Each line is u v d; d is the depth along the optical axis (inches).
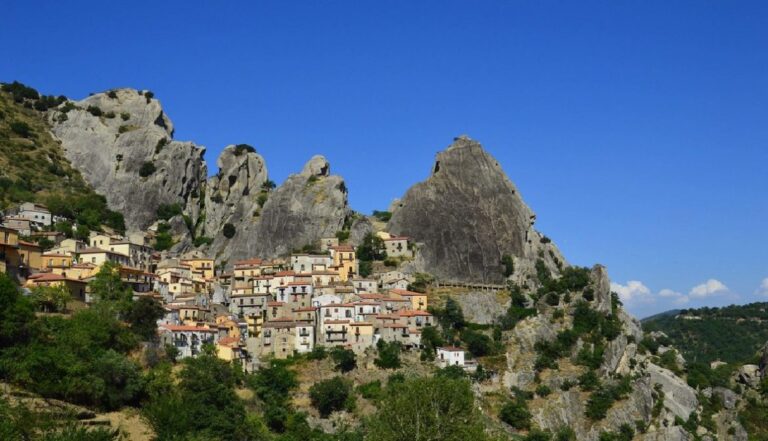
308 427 7618.1
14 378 5930.1
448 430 5723.4
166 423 5935.0
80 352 6481.3
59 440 4594.0
